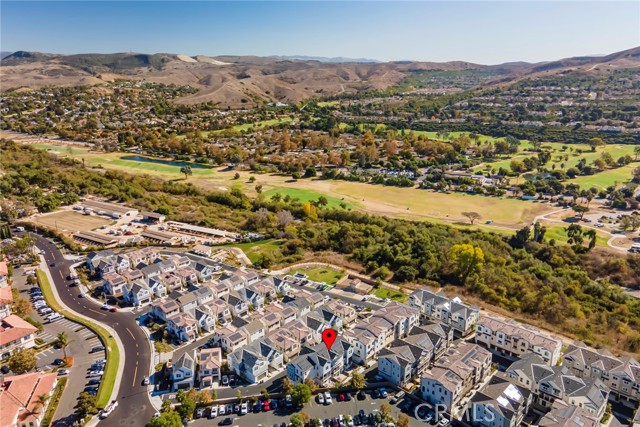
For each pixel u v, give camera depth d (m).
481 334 157.75
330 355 139.12
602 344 157.12
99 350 152.00
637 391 128.50
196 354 147.50
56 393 130.00
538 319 174.12
